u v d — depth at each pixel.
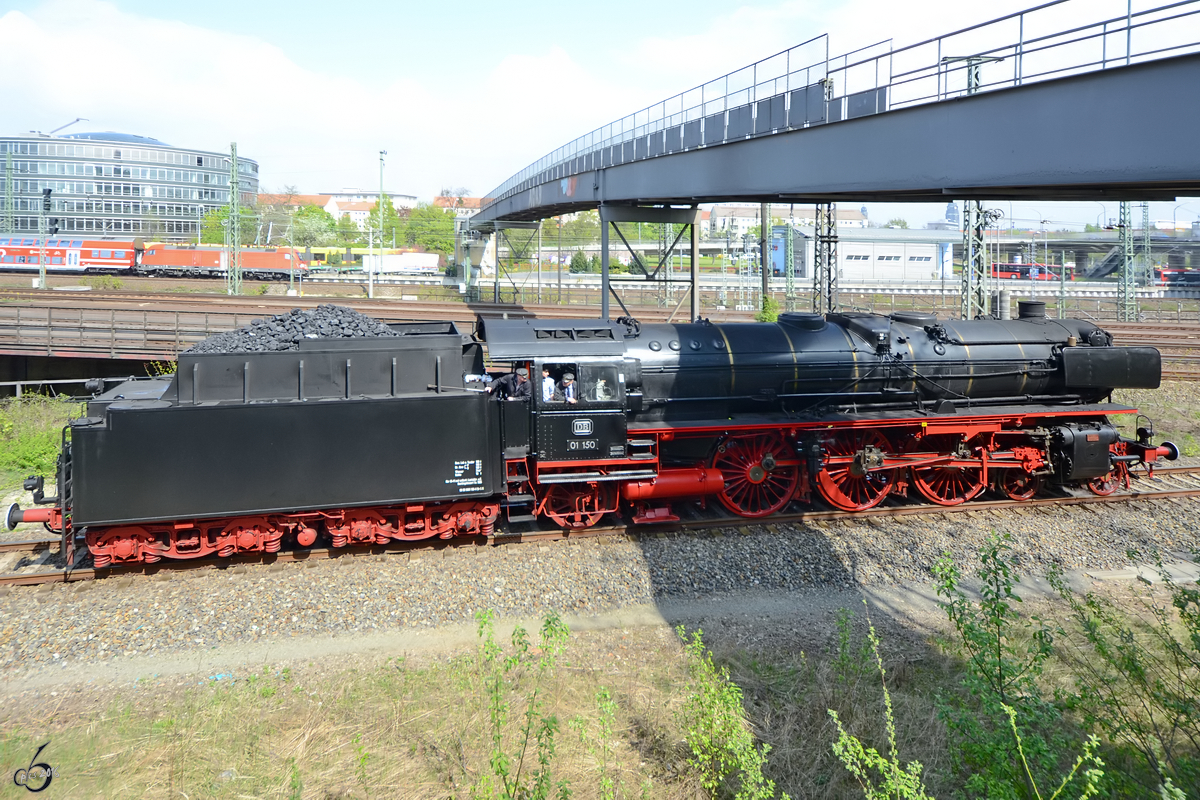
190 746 7.44
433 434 11.62
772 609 10.67
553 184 36.09
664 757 7.43
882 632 9.98
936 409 14.81
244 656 9.27
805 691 8.60
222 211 92.06
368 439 11.33
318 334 12.22
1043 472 14.70
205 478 10.73
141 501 10.52
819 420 13.80
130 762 7.24
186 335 27.61
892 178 14.09
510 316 35.69
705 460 13.96
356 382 11.57
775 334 14.38
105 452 10.37
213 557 11.56
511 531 12.83
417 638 9.73
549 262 82.69
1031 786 5.86
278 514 11.30
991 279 62.41
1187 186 11.18
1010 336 15.07
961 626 7.56
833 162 15.80
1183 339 32.53
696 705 7.51
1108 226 78.62
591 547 12.20
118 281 55.25
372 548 11.98
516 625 10.07
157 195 107.56
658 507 13.95
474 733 7.69
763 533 12.85
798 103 16.91
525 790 6.57
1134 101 9.66
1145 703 7.67
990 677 6.77
